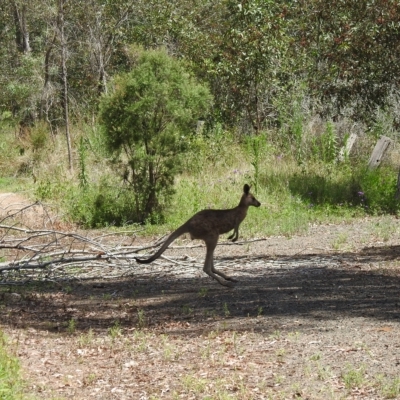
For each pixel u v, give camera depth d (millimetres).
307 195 19672
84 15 29672
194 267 12492
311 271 12031
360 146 23641
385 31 17766
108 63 30359
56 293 10867
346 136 22203
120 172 19312
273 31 23438
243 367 7066
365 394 6227
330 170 21312
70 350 7871
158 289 11016
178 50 27891
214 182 20000
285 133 23719
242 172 21156
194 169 21406
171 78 17609
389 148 22719
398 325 8234
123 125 17422
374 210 18562
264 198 18875
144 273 12367
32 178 22984
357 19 18172
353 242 15062
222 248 14906
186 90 17609
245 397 6254
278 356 7328
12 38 35469
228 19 25922
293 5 22156
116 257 11914
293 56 24141
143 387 6695
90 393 6582
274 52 23781
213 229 10750
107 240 15984
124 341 8156
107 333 8555
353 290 10312
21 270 11961
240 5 23109
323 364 7020
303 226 16625
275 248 14703
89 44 29141
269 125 25578
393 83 19984
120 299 10375
